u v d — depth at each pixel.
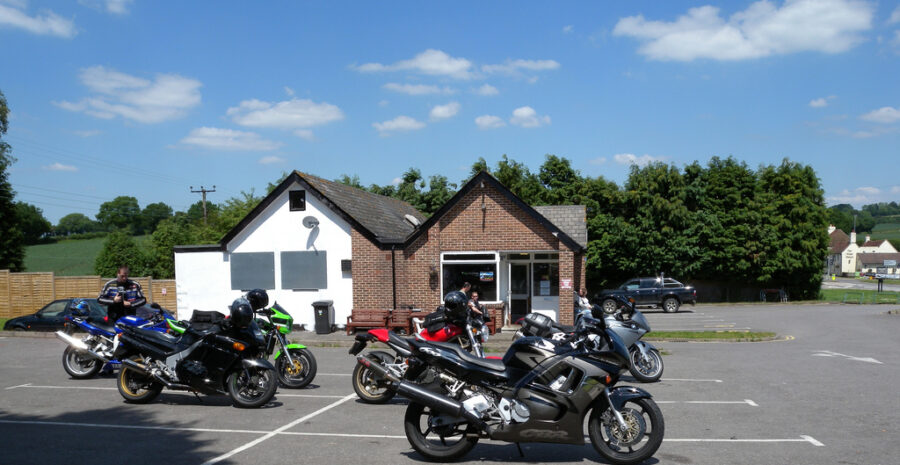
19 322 20.33
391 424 7.99
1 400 9.56
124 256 45.03
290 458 6.48
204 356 8.98
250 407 8.92
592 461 6.43
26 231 85.06
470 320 9.79
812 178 42.72
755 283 41.62
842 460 6.34
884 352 15.31
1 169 44.31
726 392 10.04
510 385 6.41
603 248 38.22
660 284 31.12
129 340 9.28
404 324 19.06
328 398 9.67
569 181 42.66
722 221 39.81
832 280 89.31
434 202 44.78
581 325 6.52
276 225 21.28
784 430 7.61
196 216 81.69
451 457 6.36
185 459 6.45
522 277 21.69
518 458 6.55
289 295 21.17
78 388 10.52
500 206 20.20
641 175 39.56
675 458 6.43
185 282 21.72
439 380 6.79
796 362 13.48
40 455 6.59
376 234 20.58
